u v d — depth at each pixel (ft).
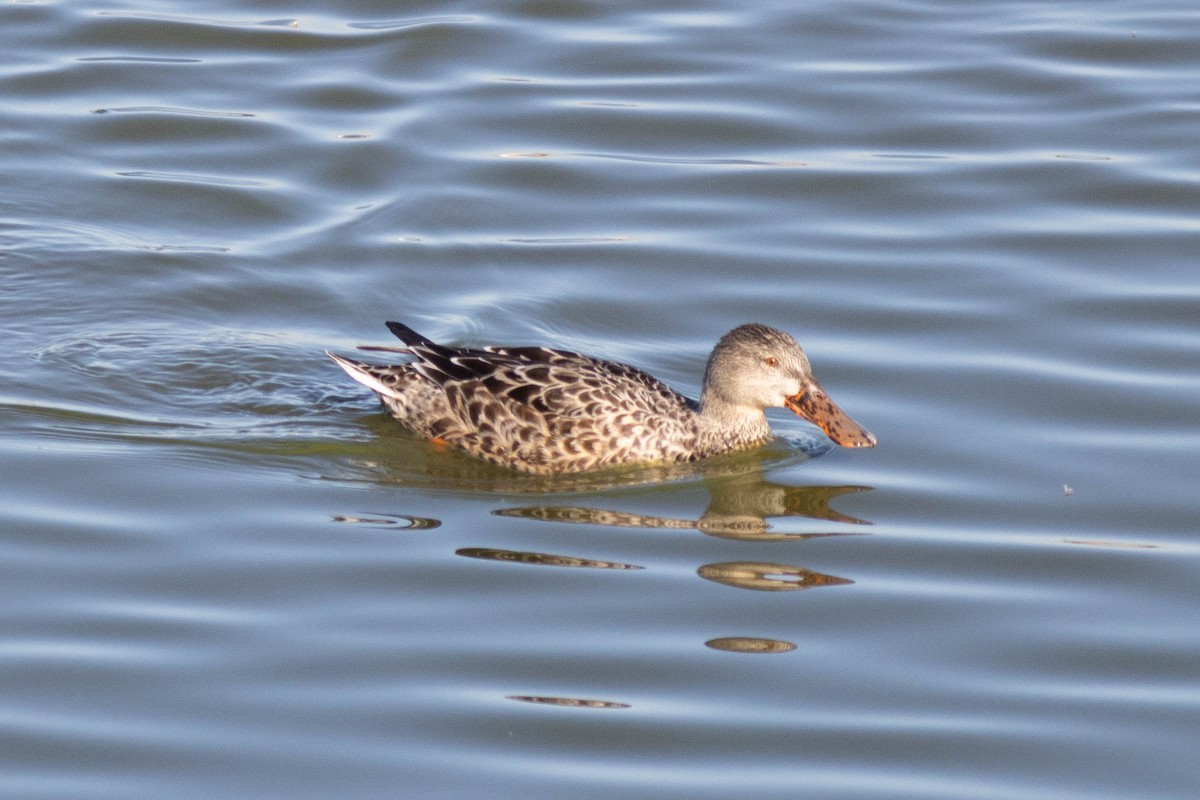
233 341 57.57
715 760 36.86
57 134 72.08
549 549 45.70
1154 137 71.67
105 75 77.00
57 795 35.19
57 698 38.37
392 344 57.77
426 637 41.24
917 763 36.94
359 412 53.88
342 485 49.08
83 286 60.49
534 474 50.75
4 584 43.01
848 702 39.17
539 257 63.67
